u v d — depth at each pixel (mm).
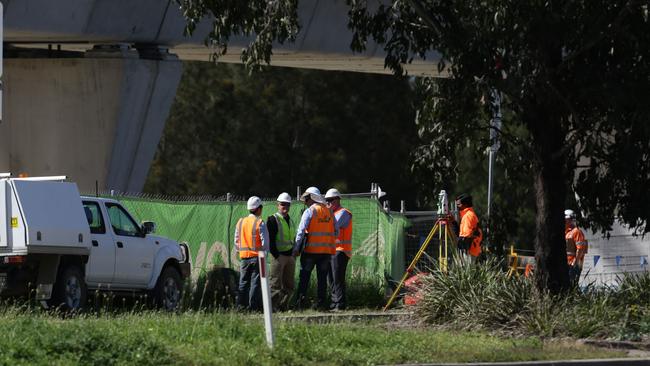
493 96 46344
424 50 48000
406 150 177125
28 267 50812
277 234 58000
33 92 94625
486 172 153750
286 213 58656
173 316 45438
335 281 58469
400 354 38344
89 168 93312
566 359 38969
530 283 48406
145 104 94000
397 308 59281
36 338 34219
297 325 42438
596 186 47656
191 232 65125
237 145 176500
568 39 44062
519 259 71562
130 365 33375
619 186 47719
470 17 44812
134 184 95688
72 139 93625
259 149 176500
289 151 177500
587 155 46750
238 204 63938
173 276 60281
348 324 45625
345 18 101188
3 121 95625
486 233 51500
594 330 45188
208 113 176500
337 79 177125
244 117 176625
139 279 57656
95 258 54562
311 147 177875
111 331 36875
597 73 44688
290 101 178000
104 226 55719
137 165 95438
